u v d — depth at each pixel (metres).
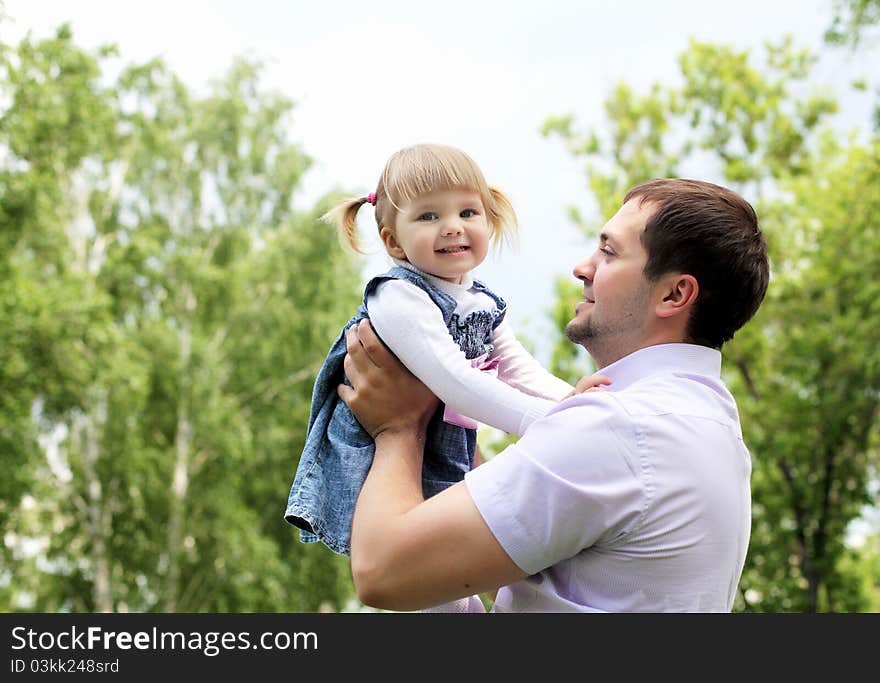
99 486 16.28
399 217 2.17
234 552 15.89
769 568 13.66
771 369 14.35
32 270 14.84
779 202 14.58
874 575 15.76
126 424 15.99
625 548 1.72
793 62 15.61
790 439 13.17
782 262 14.23
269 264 17.33
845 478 13.74
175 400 16.70
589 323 1.96
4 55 12.89
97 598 15.89
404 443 1.94
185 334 16.83
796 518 13.65
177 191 17.72
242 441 16.39
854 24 11.13
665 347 1.89
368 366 1.98
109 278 16.02
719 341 1.94
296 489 2.03
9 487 12.86
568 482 1.69
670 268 1.87
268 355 17.22
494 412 1.93
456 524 1.72
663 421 1.74
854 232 13.58
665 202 1.89
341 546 1.97
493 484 1.73
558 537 1.70
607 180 15.55
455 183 2.14
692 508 1.72
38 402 13.73
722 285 1.87
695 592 1.73
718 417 1.82
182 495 16.25
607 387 1.93
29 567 15.96
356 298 18.31
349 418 2.07
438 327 2.01
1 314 11.67
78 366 12.77
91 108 14.76
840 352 13.12
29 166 13.38
